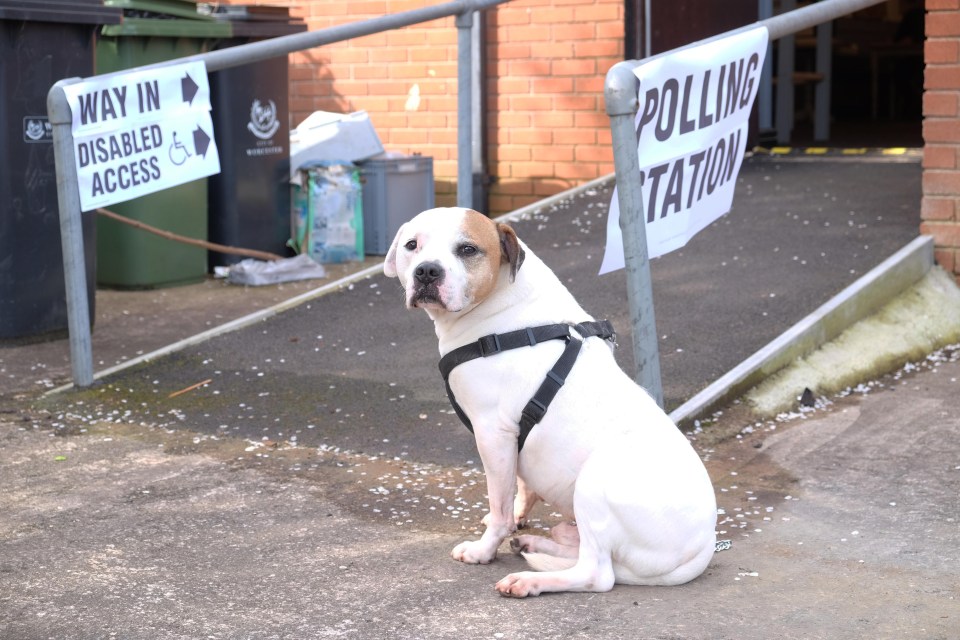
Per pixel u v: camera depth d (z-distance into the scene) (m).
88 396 6.18
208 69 6.62
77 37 7.49
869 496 4.55
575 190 9.97
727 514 4.39
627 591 3.66
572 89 10.94
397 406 5.82
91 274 7.79
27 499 4.66
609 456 3.59
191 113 6.57
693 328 6.43
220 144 9.65
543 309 3.81
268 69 9.83
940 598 3.57
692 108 4.60
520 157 11.30
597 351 3.79
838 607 3.51
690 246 7.90
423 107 11.62
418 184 10.77
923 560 3.89
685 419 5.30
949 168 7.36
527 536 3.92
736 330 6.34
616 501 3.54
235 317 8.27
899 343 6.63
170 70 6.42
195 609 3.59
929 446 5.13
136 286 9.26
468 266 3.62
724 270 7.34
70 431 5.64
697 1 11.12
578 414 3.67
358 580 3.81
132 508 4.55
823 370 6.12
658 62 4.39
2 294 7.39
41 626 3.47
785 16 5.04
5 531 4.30
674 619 3.43
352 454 5.21
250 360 6.68
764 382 5.84
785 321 6.41
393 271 3.91
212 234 9.89
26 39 7.19
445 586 3.74
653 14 10.48
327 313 7.49
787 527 4.25
